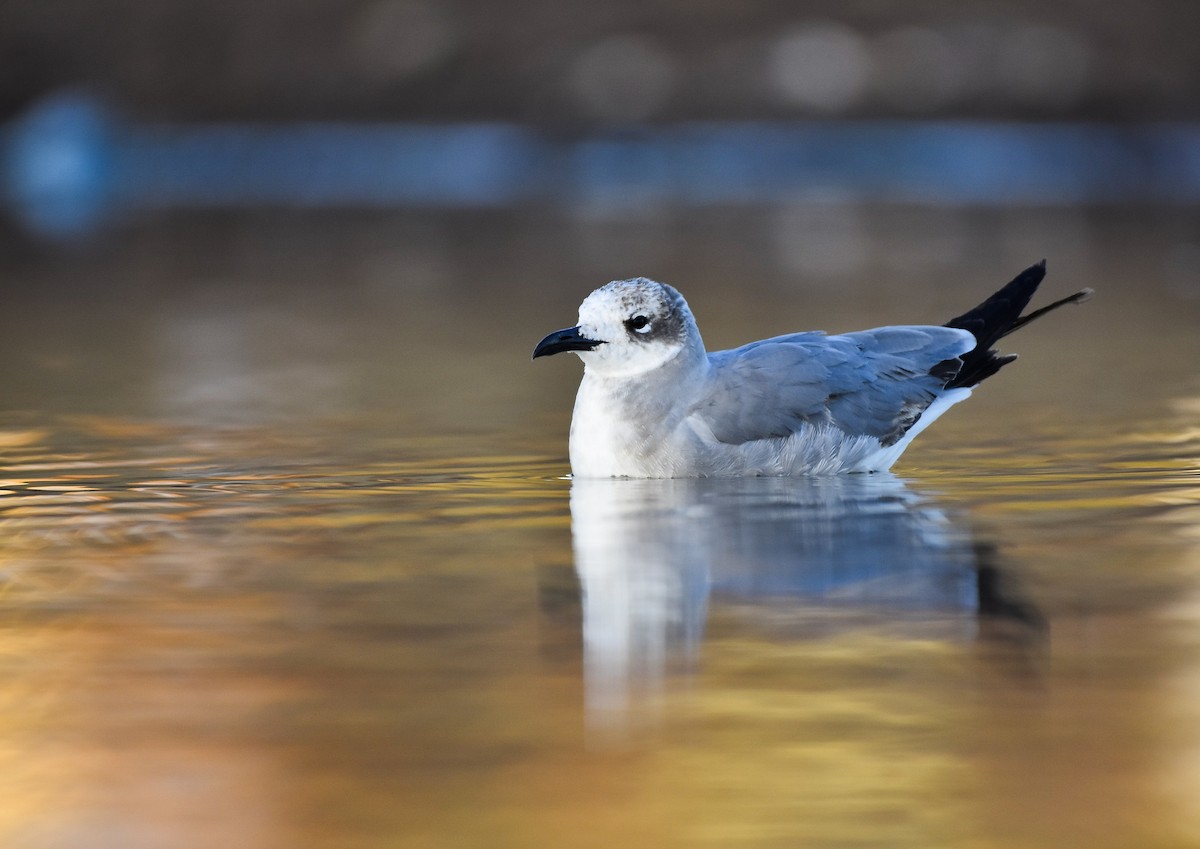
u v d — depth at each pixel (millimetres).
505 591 9203
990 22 53062
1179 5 52969
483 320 23391
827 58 52594
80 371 18906
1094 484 11953
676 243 32938
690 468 12359
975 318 13641
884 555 9836
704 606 8875
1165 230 34156
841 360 12664
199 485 12328
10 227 37938
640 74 52875
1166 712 7254
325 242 34656
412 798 6520
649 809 6398
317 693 7621
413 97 53438
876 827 6242
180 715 7391
